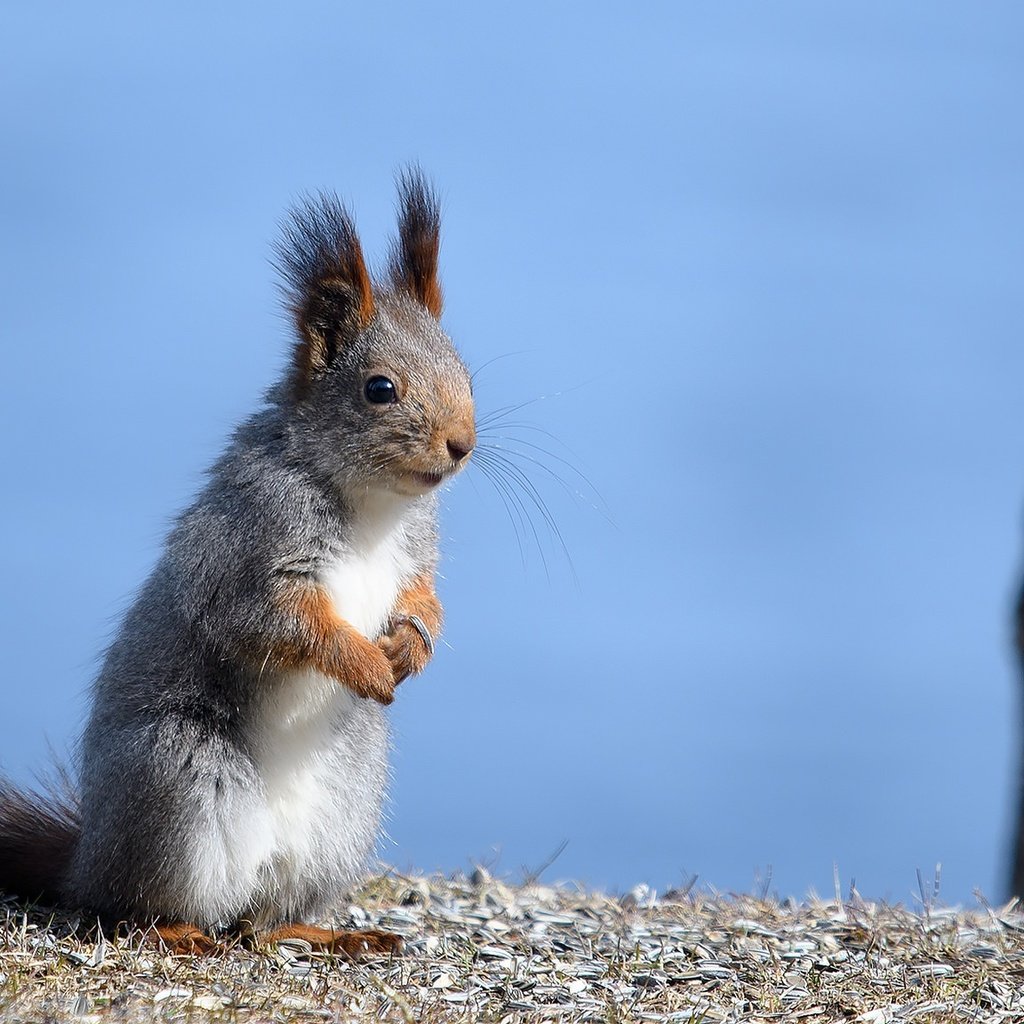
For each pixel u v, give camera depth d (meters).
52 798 15.40
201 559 13.91
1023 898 23.61
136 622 14.16
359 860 14.51
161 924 13.59
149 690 13.68
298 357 14.61
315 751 14.09
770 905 17.09
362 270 14.71
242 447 14.48
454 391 14.47
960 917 16.45
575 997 13.10
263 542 13.86
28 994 11.95
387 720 15.03
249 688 13.79
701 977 13.85
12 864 14.58
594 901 17.38
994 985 13.64
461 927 15.53
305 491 14.07
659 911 16.86
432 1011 12.30
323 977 12.97
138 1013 11.55
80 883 13.89
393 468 14.20
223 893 13.61
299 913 14.32
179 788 13.40
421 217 16.19
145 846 13.36
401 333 14.64
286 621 13.66
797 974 13.94
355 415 14.23
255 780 13.72
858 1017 12.66
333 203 15.09
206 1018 11.55
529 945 14.78
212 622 13.72
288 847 13.94
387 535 14.60
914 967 14.18
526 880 18.14
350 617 14.24
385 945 14.03
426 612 14.96
